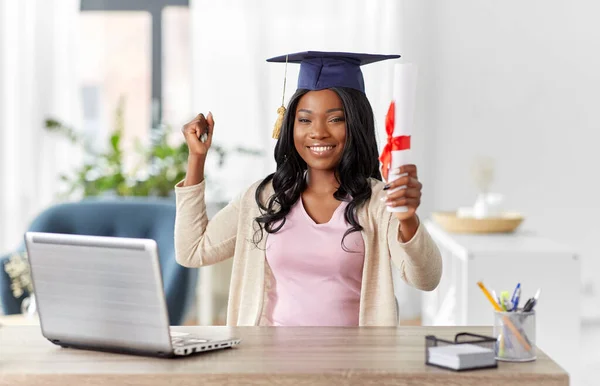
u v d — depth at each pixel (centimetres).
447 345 156
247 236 225
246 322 221
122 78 564
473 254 343
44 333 173
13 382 150
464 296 346
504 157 533
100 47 563
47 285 170
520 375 148
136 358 161
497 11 529
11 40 531
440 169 537
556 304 346
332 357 159
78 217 348
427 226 451
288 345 171
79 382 150
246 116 538
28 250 171
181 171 483
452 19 531
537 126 530
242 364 154
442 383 148
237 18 538
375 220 215
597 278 525
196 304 480
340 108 218
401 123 169
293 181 223
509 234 403
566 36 526
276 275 219
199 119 221
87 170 498
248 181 538
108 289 162
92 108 565
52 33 536
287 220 220
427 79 533
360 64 229
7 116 533
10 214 536
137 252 157
